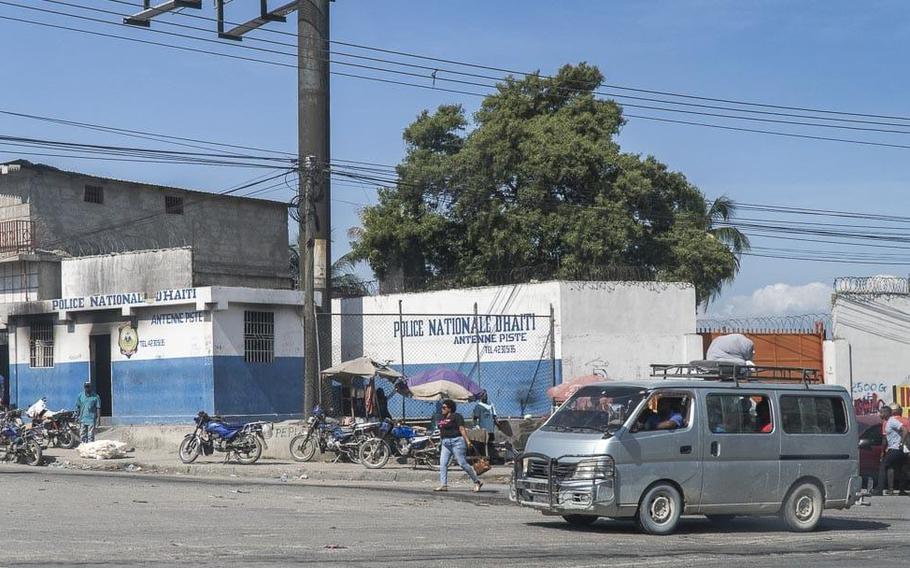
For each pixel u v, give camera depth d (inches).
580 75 1723.7
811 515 604.1
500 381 1221.1
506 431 1010.1
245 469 935.0
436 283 1685.5
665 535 560.1
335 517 611.5
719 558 481.7
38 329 1312.7
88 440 1125.7
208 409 1146.7
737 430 584.1
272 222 1846.7
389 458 967.0
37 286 1467.8
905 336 1330.0
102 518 583.2
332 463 978.7
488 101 1754.4
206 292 1143.6
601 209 1585.9
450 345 1268.5
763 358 1274.6
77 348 1268.5
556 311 1179.3
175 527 545.3
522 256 1625.2
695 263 1638.8
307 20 1195.9
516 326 1211.2
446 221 1717.5
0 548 458.0
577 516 603.8
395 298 1325.0
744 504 581.9
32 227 1512.1
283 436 1037.2
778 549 519.5
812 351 1289.4
